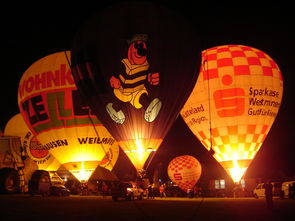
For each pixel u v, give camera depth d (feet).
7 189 83.97
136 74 66.28
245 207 56.54
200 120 87.15
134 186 77.20
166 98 67.56
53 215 44.27
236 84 83.87
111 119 68.18
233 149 85.20
